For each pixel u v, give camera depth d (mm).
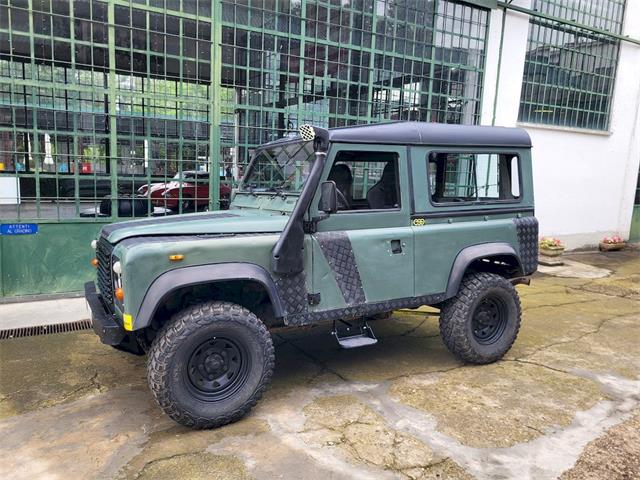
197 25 6020
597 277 8219
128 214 6016
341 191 3656
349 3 6945
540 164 9445
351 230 3588
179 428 3150
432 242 3883
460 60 8016
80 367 4086
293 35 6609
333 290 3508
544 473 2719
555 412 3424
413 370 4145
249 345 3182
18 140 5438
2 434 3070
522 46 8578
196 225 3277
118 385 3773
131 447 2932
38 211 5613
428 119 7902
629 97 10461
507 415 3367
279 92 6637
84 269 5906
